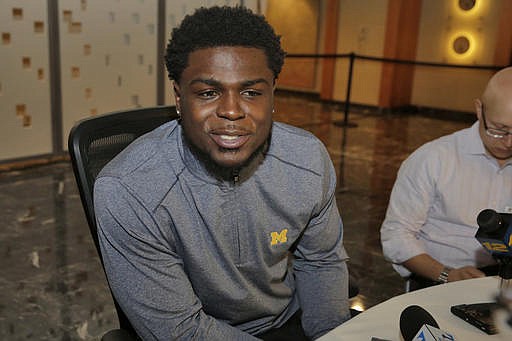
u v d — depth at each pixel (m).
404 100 9.95
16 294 2.92
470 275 1.72
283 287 1.44
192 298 1.22
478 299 1.31
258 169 1.26
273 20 10.88
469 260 1.92
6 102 4.98
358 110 9.83
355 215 4.41
